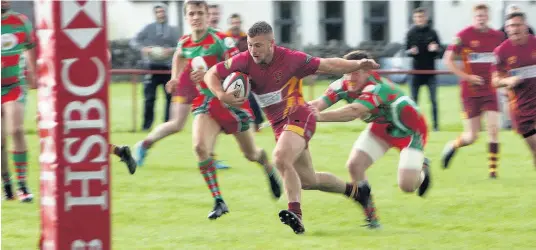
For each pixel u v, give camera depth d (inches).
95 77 516.4
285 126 781.3
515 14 1023.6
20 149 928.9
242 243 760.3
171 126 1130.0
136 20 3002.0
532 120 1040.2
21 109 921.5
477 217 879.7
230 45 985.5
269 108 786.8
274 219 868.0
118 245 753.6
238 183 1061.1
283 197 976.3
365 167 834.2
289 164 769.6
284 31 2999.5
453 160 1250.0
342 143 1425.9
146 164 1185.4
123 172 1121.4
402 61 2608.3
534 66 1030.4
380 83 812.0
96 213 526.0
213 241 768.9
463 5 2805.1
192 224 842.8
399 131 839.1
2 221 836.6
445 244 762.8
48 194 531.8
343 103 2101.4
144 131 1601.9
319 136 1515.7
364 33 3046.3
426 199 963.3
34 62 928.3
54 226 524.4
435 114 1608.0
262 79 777.6
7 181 938.1
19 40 906.1
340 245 753.0
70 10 510.0
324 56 2874.0
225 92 777.6
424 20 1610.5
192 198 964.6
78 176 522.0
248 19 2839.6
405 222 859.4
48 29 515.8
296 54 773.9
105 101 519.2
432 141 1449.3
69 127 517.7
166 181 1064.2
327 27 3073.3
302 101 786.8
